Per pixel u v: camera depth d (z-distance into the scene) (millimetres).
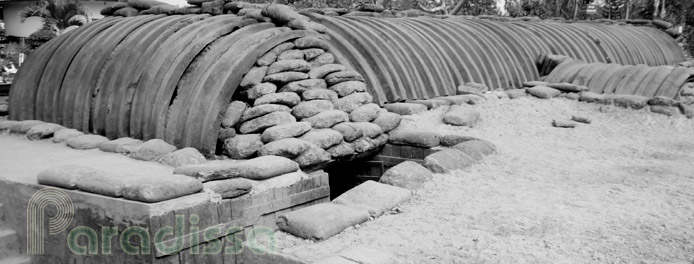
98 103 7930
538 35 13477
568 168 6652
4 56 30922
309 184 5855
